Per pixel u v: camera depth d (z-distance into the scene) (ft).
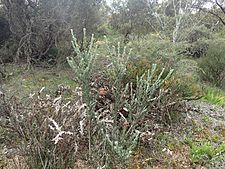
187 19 51.60
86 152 13.42
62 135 11.53
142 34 52.16
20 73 30.04
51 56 35.88
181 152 17.24
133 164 15.21
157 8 58.59
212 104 27.96
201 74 41.42
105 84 18.13
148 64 23.34
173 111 20.90
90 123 12.49
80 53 11.80
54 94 21.09
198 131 20.25
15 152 14.08
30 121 11.95
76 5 35.73
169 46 34.17
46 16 34.99
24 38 34.60
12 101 16.38
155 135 18.02
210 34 56.29
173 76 24.12
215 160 16.60
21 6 34.88
